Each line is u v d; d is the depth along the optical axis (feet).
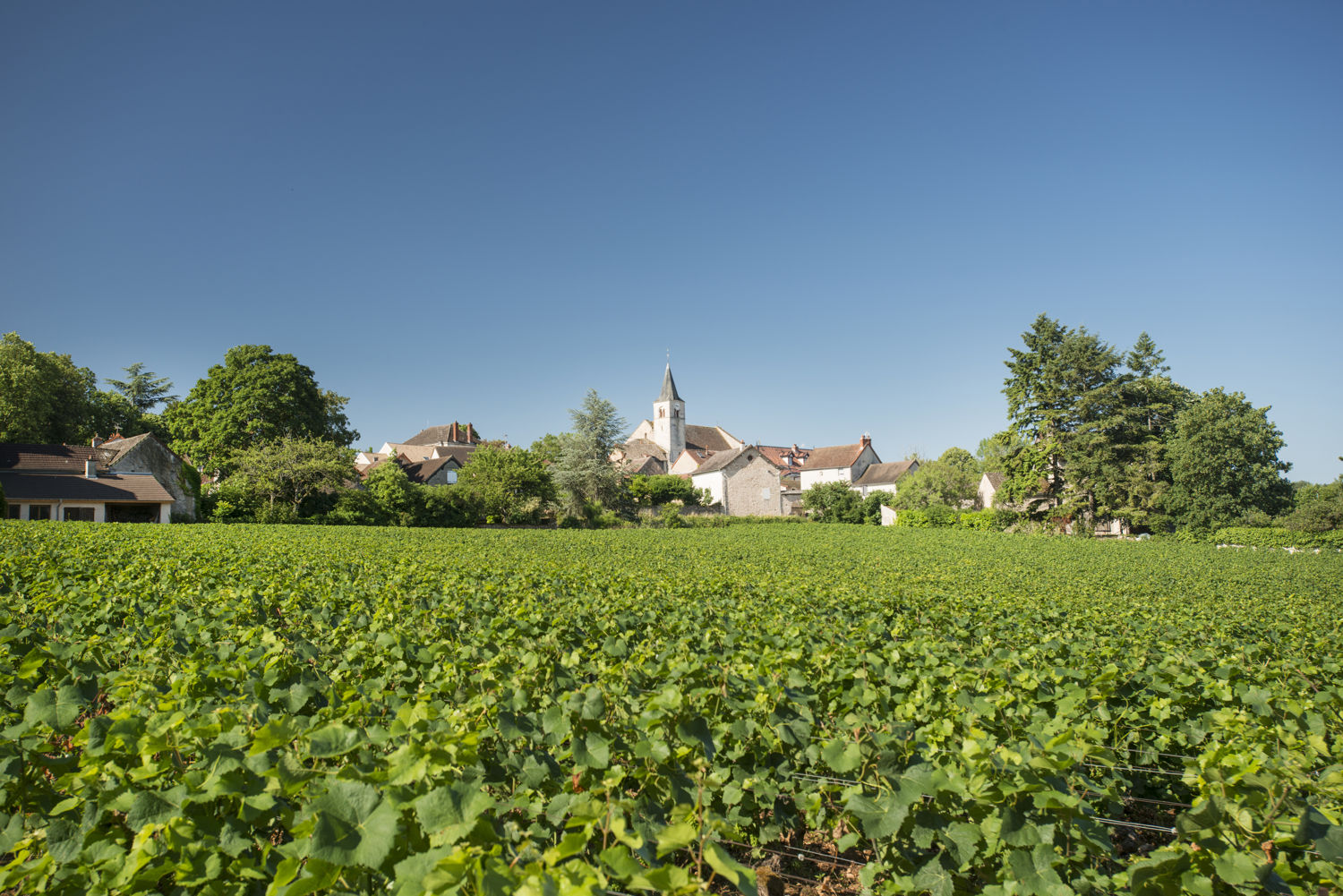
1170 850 10.12
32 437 148.56
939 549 121.70
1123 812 16.90
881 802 10.93
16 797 10.53
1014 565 90.79
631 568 60.64
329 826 7.72
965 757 11.53
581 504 189.57
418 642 20.17
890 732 13.60
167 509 129.59
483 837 8.08
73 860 8.84
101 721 10.70
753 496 243.81
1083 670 20.44
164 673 15.84
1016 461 179.42
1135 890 9.98
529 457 182.80
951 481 219.61
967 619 32.07
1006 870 10.74
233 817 9.21
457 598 30.58
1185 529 158.10
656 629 25.22
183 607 25.70
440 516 160.97
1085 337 173.06
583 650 21.06
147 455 135.64
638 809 10.51
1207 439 155.74
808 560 86.94
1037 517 179.93
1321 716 16.42
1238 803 10.63
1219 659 24.09
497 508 173.99
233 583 34.06
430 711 10.96
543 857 8.03
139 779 9.44
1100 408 172.14
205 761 9.59
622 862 7.41
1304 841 9.86
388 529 128.67
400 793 8.54
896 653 20.66
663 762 11.55
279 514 138.82
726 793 12.10
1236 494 156.46
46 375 151.64
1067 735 11.93
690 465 275.39
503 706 13.00
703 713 15.07
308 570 42.27
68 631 20.12
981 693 17.49
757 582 49.37
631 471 269.03
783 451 338.34
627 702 14.98
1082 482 169.58
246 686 14.40
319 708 14.57
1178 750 17.24
